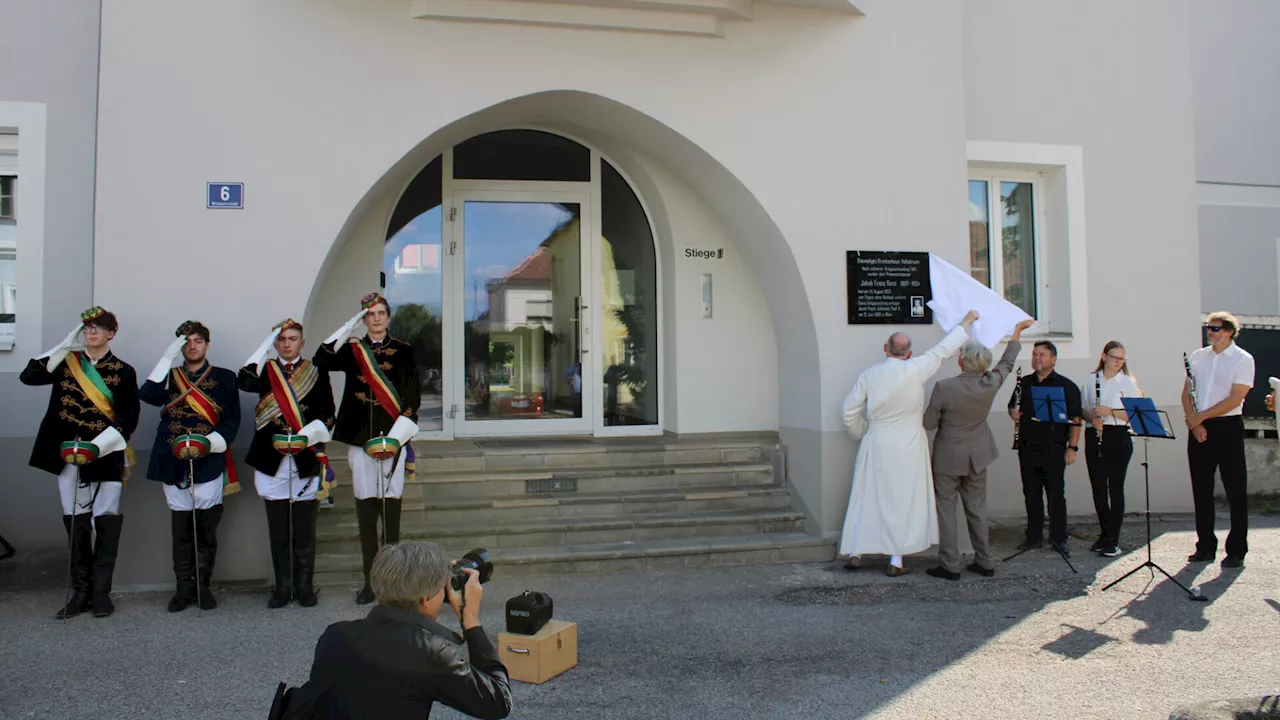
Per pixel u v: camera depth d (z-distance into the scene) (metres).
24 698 4.27
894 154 7.38
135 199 6.05
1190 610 5.79
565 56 6.77
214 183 6.15
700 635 5.29
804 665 4.81
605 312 8.73
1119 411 7.23
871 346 7.29
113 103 6.04
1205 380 7.01
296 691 2.58
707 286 8.48
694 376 8.45
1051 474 7.21
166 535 6.08
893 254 7.34
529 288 8.57
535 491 7.32
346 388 5.89
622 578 6.52
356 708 2.50
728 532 7.19
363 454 5.85
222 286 6.14
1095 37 8.85
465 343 8.43
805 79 7.22
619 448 7.77
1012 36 8.60
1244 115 11.93
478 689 2.61
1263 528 8.23
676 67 6.99
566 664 4.73
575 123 7.73
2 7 6.54
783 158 7.18
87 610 5.59
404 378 5.95
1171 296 9.01
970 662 4.86
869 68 7.35
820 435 7.18
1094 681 4.58
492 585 6.28
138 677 4.54
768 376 8.58
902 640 5.22
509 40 6.66
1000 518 8.48
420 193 8.33
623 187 8.78
